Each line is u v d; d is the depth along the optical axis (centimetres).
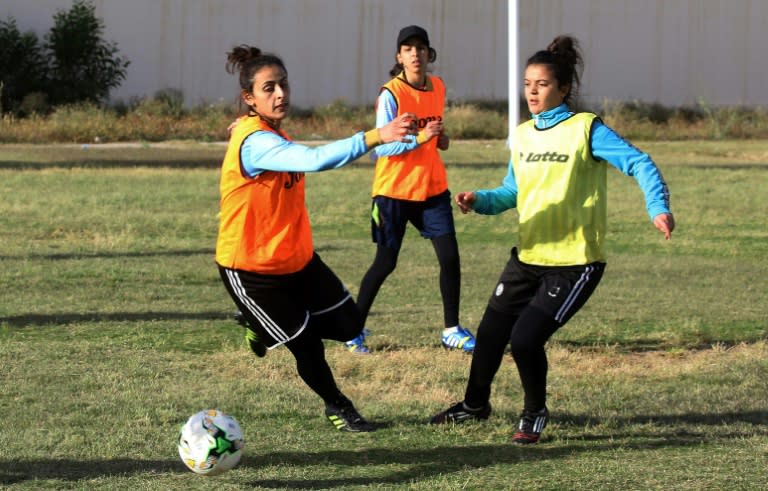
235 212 1655
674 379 2295
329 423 1894
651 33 12925
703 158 8750
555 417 1944
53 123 9944
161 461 1666
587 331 2797
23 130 9812
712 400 2089
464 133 10706
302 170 1559
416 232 5019
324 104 12144
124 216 5244
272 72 1650
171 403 2011
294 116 11419
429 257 4238
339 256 4203
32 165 7400
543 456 1706
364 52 12338
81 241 4531
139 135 10175
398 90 2552
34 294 3244
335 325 1750
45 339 2609
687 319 2973
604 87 12838
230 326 2830
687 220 5366
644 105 12656
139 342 2600
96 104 11119
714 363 2444
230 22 11950
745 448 1750
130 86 11644
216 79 11975
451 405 2023
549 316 1692
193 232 4947
